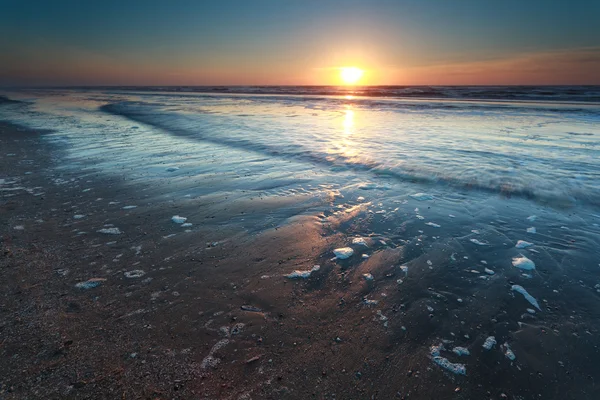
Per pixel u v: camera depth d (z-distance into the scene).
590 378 2.38
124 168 8.16
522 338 2.75
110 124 16.42
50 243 4.30
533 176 6.99
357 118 18.19
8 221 4.99
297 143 11.01
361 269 3.79
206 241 4.43
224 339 2.71
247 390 2.26
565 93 45.84
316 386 2.31
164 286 3.42
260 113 21.36
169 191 6.45
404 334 2.80
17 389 2.21
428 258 4.02
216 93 64.69
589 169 7.46
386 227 4.88
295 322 2.93
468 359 2.55
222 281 3.53
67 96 51.41
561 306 3.14
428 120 17.02
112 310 3.03
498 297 3.28
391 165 8.07
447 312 3.06
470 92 52.38
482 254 4.11
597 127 13.93
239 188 6.63
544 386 2.33
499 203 5.76
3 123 16.88
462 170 7.50
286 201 5.91
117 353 2.54
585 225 4.87
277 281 3.54
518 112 21.00
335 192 6.37
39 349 2.55
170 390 2.24
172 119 18.03
